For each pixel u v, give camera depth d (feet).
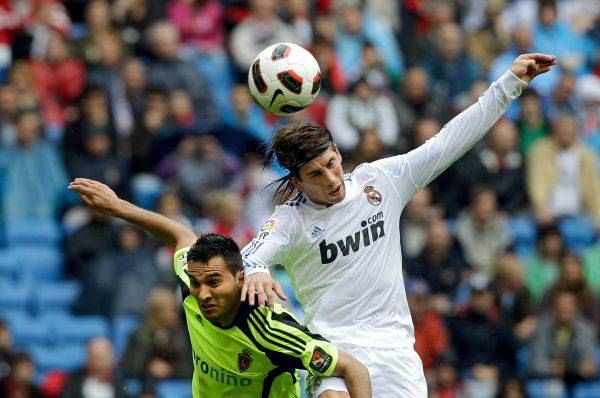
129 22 209.97
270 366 90.94
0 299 183.83
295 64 94.84
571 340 177.27
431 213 191.11
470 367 172.86
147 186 192.85
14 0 214.69
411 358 93.45
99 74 199.00
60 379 164.55
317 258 92.48
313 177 90.68
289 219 92.32
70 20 219.41
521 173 205.26
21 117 191.52
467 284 182.91
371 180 93.76
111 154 191.31
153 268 178.29
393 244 93.97
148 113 196.24
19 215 190.49
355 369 89.10
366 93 202.90
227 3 220.23
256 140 199.00
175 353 163.32
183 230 97.25
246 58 209.67
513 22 241.55
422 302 172.65
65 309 183.83
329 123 200.75
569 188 207.00
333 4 222.89
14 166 191.21
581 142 220.23
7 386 160.76
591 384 177.17
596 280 195.93
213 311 87.40
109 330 175.73
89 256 182.80
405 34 230.07
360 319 92.68
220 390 92.79
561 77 223.10
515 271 179.22
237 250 88.02
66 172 190.39
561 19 246.47
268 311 89.61
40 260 188.96
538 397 175.22
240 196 185.06
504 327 174.81
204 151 191.11
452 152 94.53
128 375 161.68
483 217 190.19
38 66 203.72
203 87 201.77
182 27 216.74
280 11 215.72
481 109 94.58
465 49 220.64
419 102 210.79
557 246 191.83
